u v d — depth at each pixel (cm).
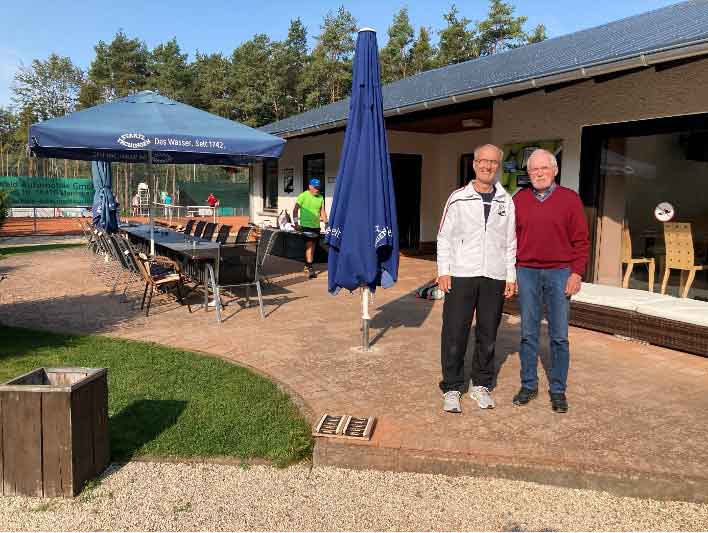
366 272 519
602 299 612
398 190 1364
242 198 3750
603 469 318
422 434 361
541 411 399
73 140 702
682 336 534
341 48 5256
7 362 504
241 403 415
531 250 396
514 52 1120
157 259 852
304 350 548
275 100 5119
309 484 324
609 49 623
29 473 306
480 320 406
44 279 991
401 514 296
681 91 586
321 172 1380
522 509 301
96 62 6300
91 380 319
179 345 569
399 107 834
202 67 6066
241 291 879
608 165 682
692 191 600
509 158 784
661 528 286
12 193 2556
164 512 296
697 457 332
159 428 379
